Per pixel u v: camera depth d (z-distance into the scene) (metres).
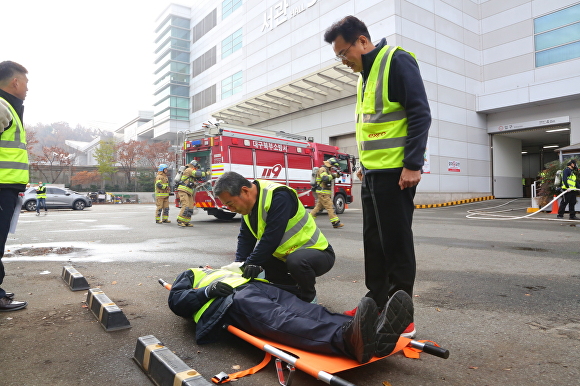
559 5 19.22
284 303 2.36
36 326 2.82
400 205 2.47
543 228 9.28
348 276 4.46
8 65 3.13
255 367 2.14
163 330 2.75
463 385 1.97
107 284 4.09
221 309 2.40
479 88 22.31
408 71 2.37
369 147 2.54
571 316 3.03
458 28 21.34
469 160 21.73
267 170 12.30
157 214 11.71
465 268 4.86
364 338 1.82
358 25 2.53
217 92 36.03
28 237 8.24
